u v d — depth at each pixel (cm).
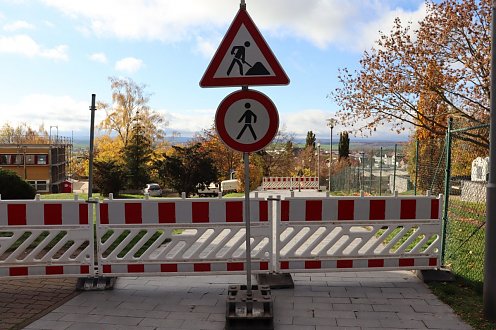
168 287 569
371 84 1778
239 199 571
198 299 521
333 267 581
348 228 581
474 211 924
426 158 1481
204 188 3747
